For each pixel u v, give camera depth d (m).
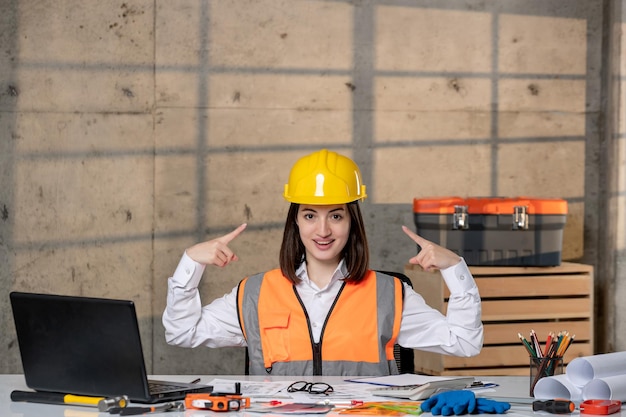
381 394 2.55
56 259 5.44
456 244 4.99
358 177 3.19
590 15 5.86
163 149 5.51
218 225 5.56
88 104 5.44
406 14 5.70
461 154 5.76
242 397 2.38
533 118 5.83
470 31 5.76
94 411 2.37
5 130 5.38
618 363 2.51
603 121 5.87
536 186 5.84
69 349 2.43
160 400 2.42
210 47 5.53
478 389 2.70
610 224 5.73
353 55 5.65
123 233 5.48
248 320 3.15
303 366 3.07
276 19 5.58
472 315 3.05
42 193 5.42
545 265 5.03
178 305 3.10
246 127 5.57
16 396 2.50
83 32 5.42
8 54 5.37
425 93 5.72
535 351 2.61
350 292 3.13
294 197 3.09
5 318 5.41
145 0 5.47
